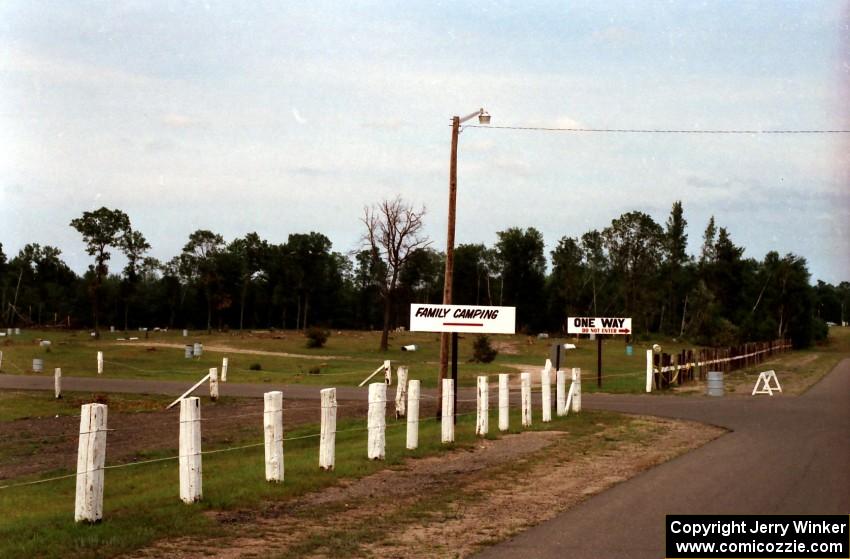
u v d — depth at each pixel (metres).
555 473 14.22
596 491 12.48
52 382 39.88
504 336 110.19
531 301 135.50
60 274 147.12
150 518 10.11
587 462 15.48
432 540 9.45
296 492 12.16
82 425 9.77
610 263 126.31
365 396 33.97
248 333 117.75
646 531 9.85
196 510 10.68
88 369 49.31
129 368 50.38
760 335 97.06
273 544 9.22
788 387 37.72
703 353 43.81
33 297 138.75
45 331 120.25
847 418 23.83
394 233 84.44
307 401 31.81
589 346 90.44
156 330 131.25
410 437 16.73
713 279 110.38
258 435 22.59
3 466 17.86
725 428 21.28
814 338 116.12
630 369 58.47
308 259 145.00
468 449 17.22
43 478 16.11
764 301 108.81
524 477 13.80
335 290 150.75
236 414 27.94
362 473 13.92
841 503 11.36
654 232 119.38
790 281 107.25
